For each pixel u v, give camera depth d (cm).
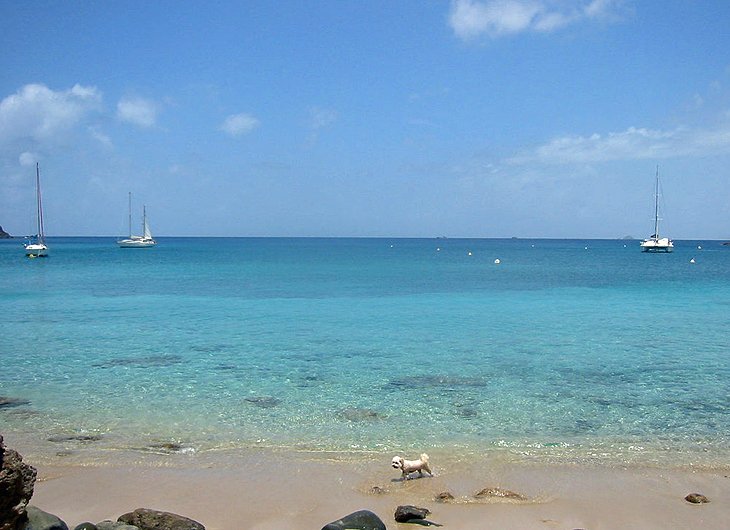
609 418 1436
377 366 1972
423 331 2669
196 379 1792
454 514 921
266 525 888
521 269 7688
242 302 3741
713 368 1955
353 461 1155
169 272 6550
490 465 1138
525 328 2762
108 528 795
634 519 914
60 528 781
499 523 891
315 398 1595
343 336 2533
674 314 3278
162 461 1147
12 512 725
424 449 1223
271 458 1166
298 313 3241
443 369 1931
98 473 1083
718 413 1480
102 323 2867
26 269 6875
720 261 9944
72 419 1409
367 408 1504
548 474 1096
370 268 7644
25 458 1152
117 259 9431
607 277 6203
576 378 1817
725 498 996
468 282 5441
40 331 2634
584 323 2919
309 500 977
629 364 2008
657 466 1140
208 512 930
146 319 3000
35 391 1653
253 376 1833
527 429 1354
